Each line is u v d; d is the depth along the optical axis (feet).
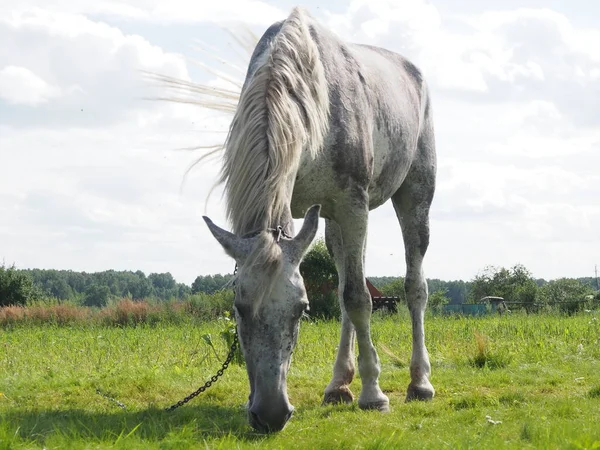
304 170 18.63
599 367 28.37
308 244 15.56
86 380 25.00
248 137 16.31
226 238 15.29
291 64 17.90
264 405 14.87
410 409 20.57
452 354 33.04
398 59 25.76
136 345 41.14
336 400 22.21
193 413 19.45
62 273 259.39
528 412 19.07
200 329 53.78
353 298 20.45
